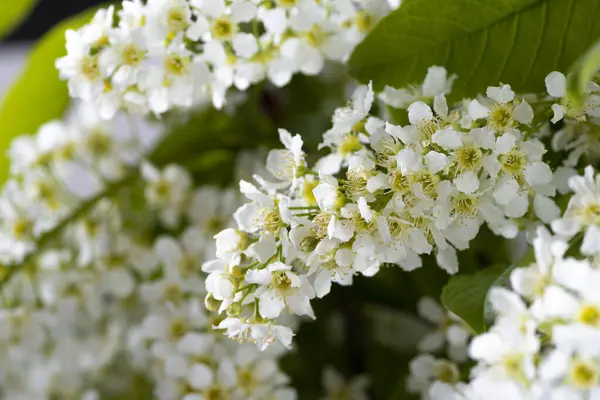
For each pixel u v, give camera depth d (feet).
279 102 1.92
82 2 2.70
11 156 1.88
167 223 1.83
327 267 1.36
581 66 1.25
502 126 1.36
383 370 1.87
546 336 1.29
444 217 1.35
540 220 1.40
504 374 1.29
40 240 1.78
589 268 1.27
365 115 1.41
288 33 1.53
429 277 1.72
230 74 1.51
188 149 1.86
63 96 1.96
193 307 1.65
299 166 1.39
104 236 1.80
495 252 1.65
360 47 1.48
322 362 1.88
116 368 1.87
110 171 1.88
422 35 1.47
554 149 1.42
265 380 1.58
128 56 1.46
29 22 2.76
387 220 1.34
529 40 1.45
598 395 1.25
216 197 1.80
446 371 1.58
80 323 1.86
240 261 1.37
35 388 1.84
